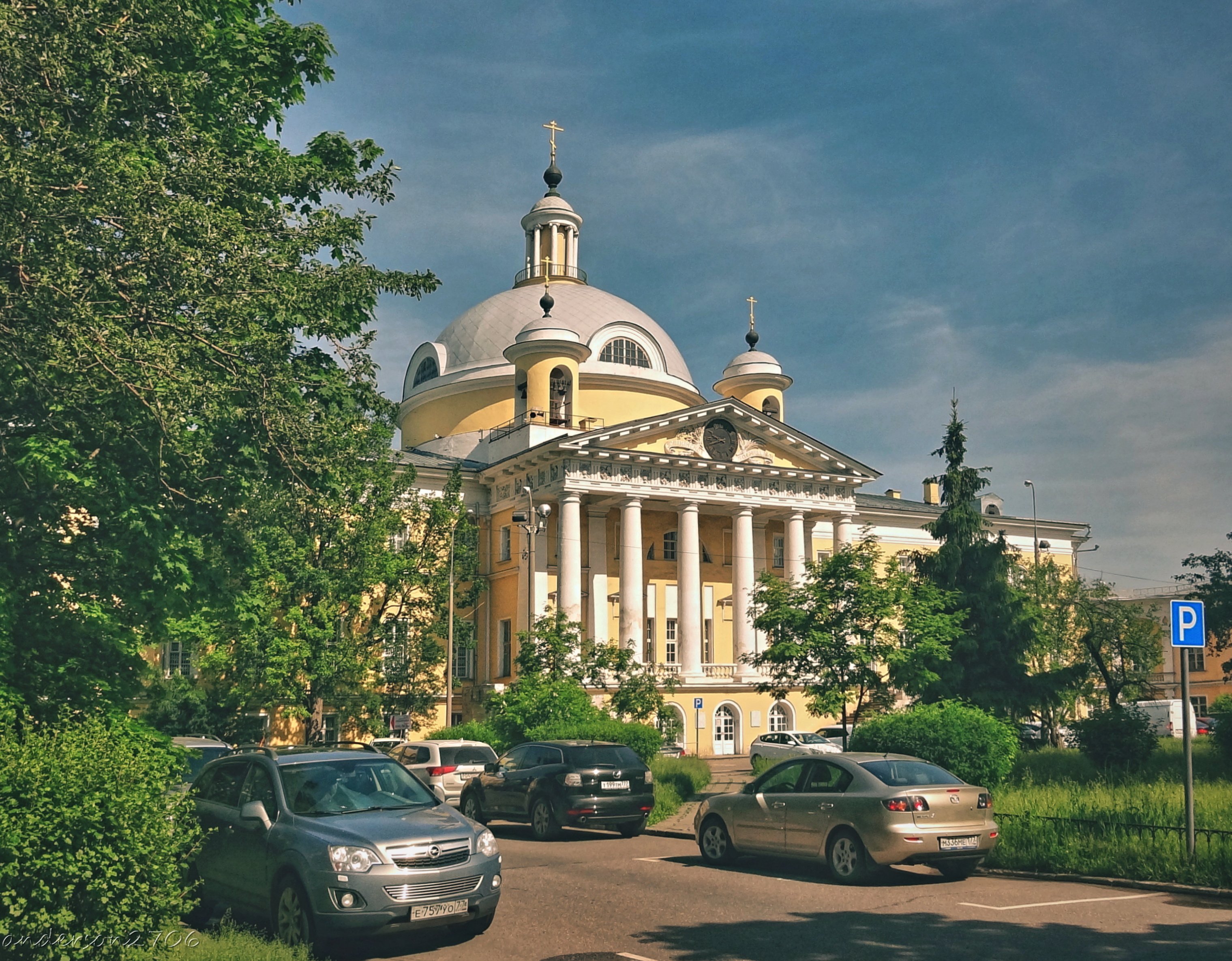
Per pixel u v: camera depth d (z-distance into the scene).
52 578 12.27
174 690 37.00
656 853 17.30
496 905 10.17
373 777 11.26
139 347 10.16
